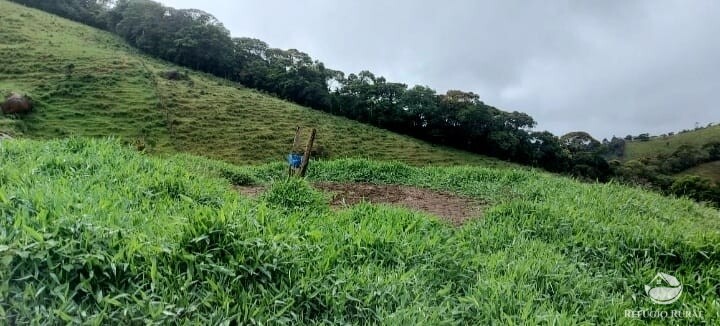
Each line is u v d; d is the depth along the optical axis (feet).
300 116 162.20
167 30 209.87
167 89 148.66
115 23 225.76
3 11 181.37
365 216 16.56
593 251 14.75
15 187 12.98
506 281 11.19
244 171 30.99
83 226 9.07
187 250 9.38
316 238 12.54
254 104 162.30
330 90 230.89
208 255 9.09
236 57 228.84
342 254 11.88
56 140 22.59
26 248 7.75
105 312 7.32
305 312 9.08
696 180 82.28
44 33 172.04
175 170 19.72
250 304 8.49
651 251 14.75
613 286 12.67
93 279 8.02
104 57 160.66
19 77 126.00
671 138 290.56
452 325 9.09
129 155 21.03
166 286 8.47
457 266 12.26
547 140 176.35
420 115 188.85
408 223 16.19
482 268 12.54
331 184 30.71
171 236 10.00
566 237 15.93
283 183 20.72
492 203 25.08
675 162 196.75
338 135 152.76
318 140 139.95
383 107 192.24
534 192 25.34
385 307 9.56
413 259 12.41
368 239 12.92
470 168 33.58
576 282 12.12
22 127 96.89
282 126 143.43
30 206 10.14
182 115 131.64
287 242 10.91
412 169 35.53
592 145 195.52
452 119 184.55
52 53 149.38
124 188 15.05
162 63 191.93
